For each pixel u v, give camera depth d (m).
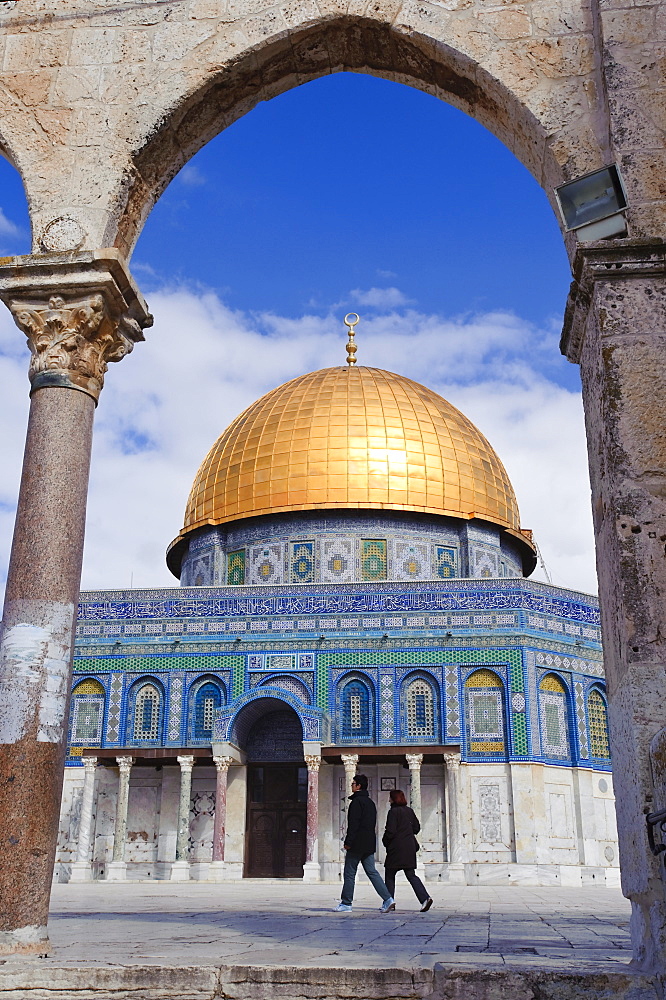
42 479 7.38
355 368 37.00
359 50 8.56
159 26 8.64
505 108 8.02
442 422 34.94
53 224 8.14
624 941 7.17
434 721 27.72
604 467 6.45
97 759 27.66
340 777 27.78
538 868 25.98
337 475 32.84
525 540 35.28
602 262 6.61
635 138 7.09
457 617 28.44
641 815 5.50
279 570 32.72
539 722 27.44
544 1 8.06
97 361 7.94
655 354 6.41
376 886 12.16
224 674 28.69
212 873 26.16
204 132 8.84
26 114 8.55
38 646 6.91
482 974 4.92
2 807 6.51
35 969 5.14
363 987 4.93
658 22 7.39
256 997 4.98
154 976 5.07
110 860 27.38
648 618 5.88
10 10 8.91
